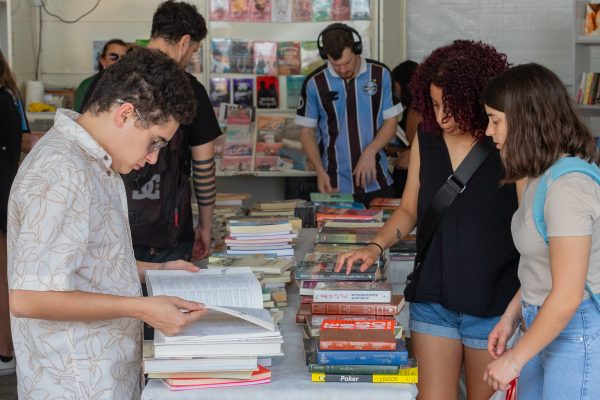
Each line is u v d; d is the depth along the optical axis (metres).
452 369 2.69
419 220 2.70
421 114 2.64
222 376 1.99
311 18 6.06
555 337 2.03
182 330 1.96
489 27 6.30
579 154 2.08
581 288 1.99
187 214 3.31
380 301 2.36
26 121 4.93
